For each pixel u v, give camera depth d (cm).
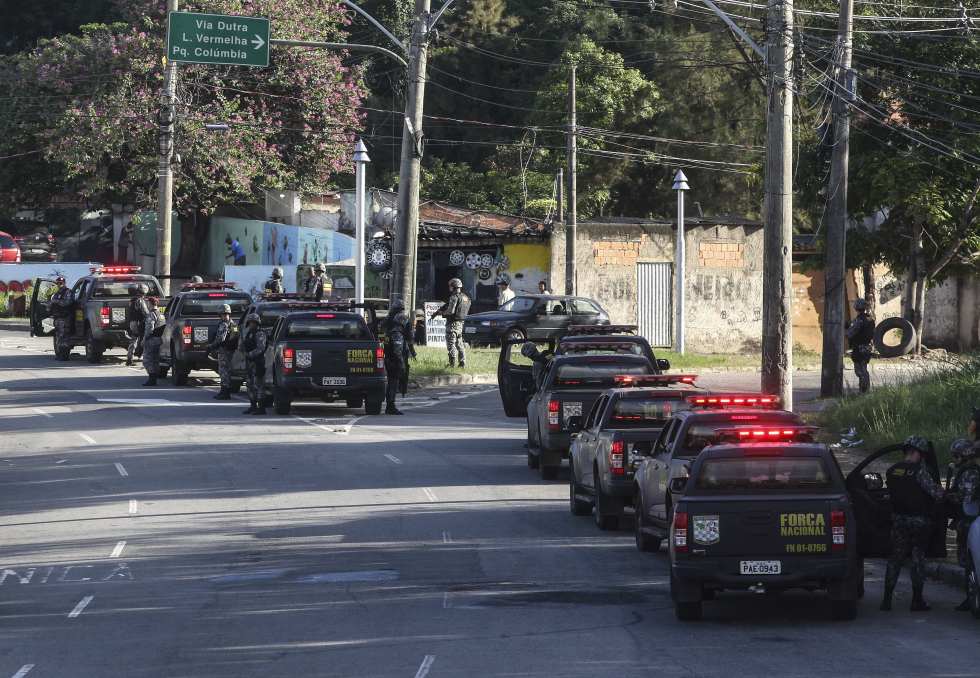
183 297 10738
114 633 3494
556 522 5284
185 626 3562
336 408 9475
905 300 13662
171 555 4625
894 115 13025
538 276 15600
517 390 8612
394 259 10519
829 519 3503
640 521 4612
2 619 3694
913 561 3731
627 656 3166
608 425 5181
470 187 19562
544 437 6228
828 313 9200
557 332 14038
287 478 6338
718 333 15838
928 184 12538
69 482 6288
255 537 4934
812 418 7969
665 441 4534
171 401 9688
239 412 9075
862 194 12975
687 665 3069
